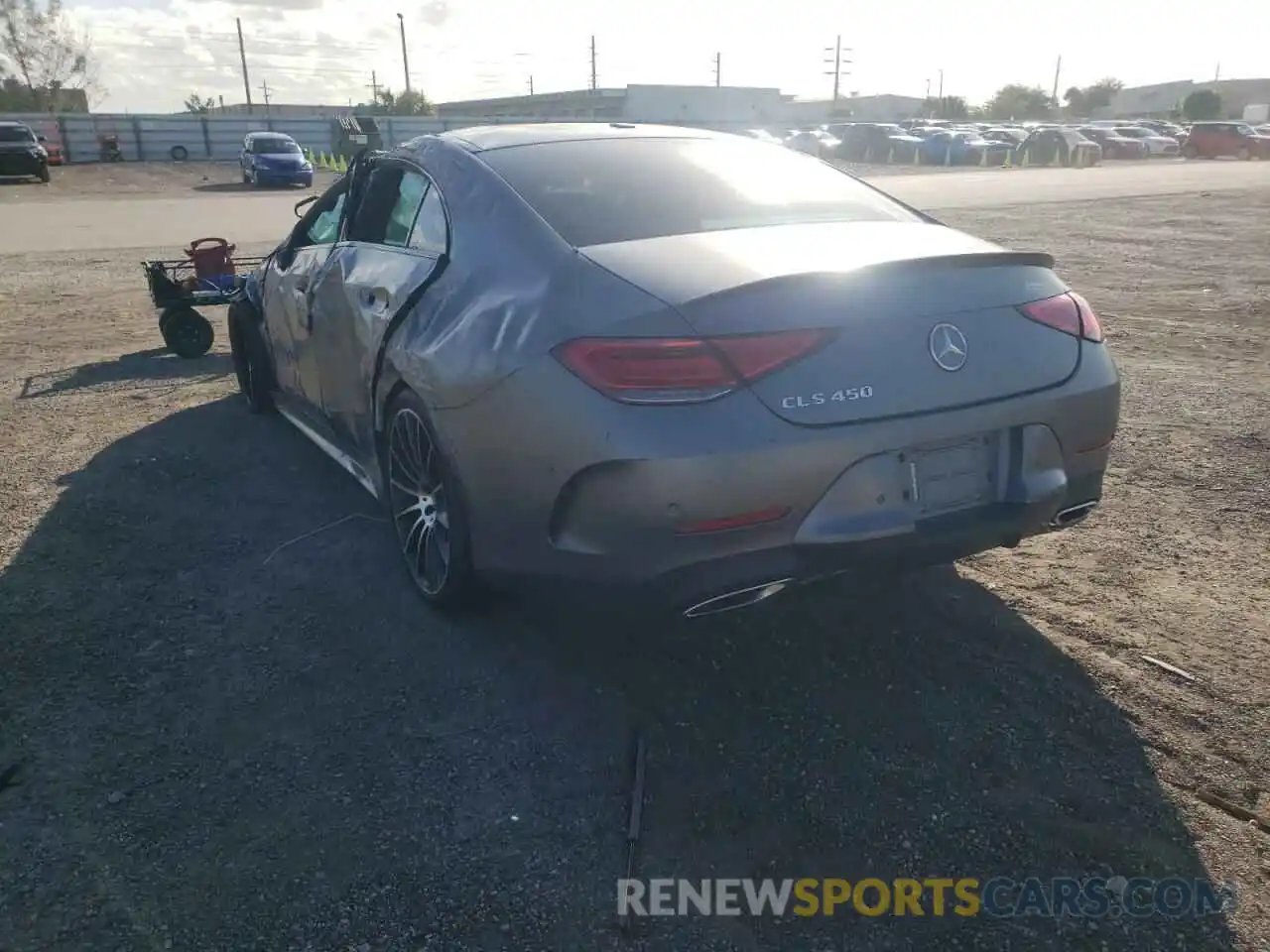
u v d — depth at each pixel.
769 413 2.61
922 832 2.52
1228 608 3.57
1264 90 112.00
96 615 3.63
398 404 3.54
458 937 2.22
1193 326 8.62
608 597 2.82
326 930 2.24
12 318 9.47
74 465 5.21
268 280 5.23
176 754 2.86
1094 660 3.25
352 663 3.30
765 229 3.22
